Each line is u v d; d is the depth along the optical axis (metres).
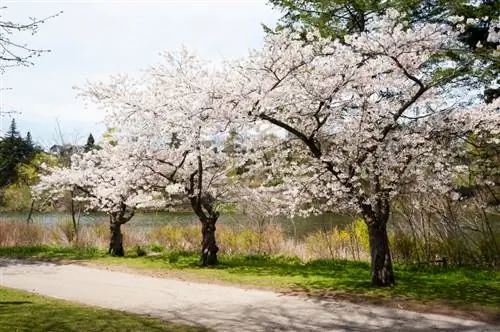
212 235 13.18
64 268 13.04
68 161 22.23
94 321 6.57
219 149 13.48
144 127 11.99
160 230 18.31
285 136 11.73
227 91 9.59
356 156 9.41
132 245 17.97
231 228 17.06
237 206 15.13
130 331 6.08
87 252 16.53
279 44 9.27
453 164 10.79
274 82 9.70
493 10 11.28
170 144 13.30
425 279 10.04
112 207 15.52
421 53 9.08
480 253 11.68
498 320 6.85
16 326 6.02
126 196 14.79
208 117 10.37
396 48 8.76
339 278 10.41
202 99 9.82
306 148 11.27
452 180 10.82
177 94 10.91
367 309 7.68
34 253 16.39
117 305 8.32
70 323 6.37
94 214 27.41
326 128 10.55
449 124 9.56
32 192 19.62
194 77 11.09
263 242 15.19
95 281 10.88
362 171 9.12
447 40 9.15
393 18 8.48
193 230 17.36
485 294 8.43
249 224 17.22
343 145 9.88
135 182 13.71
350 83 9.24
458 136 9.76
